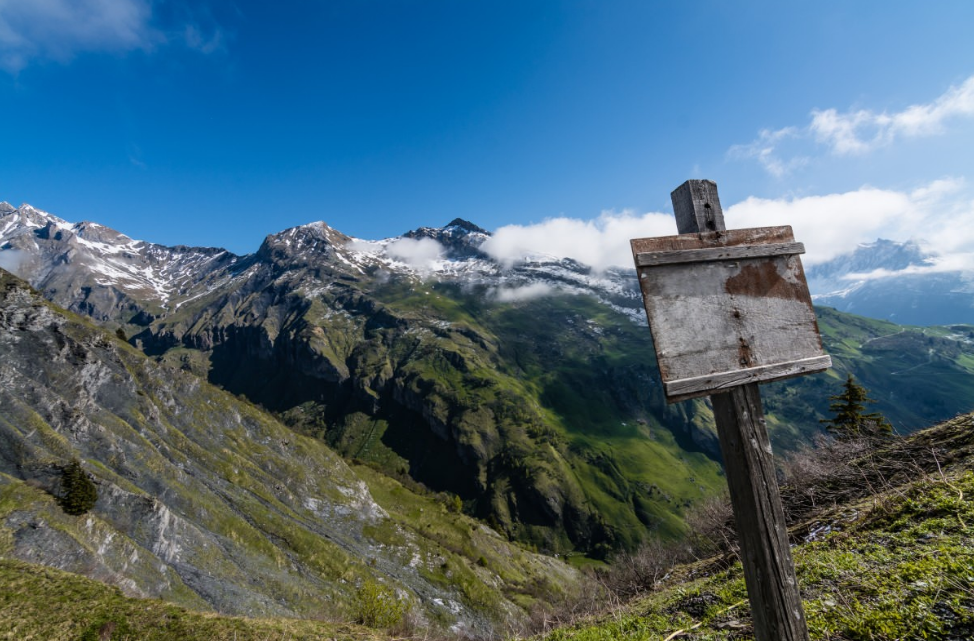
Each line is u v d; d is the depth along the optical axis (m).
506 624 19.73
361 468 112.50
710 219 3.41
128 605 17.02
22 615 15.94
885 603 5.64
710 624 7.89
